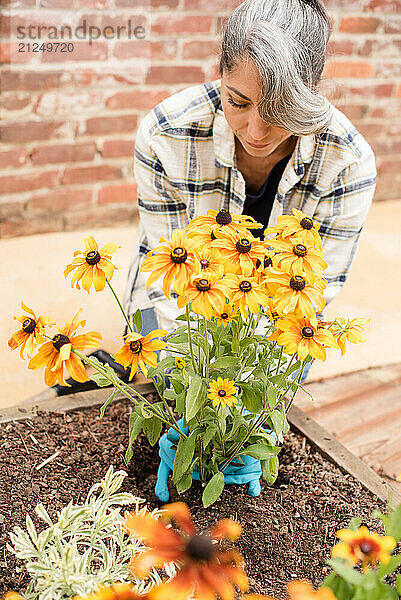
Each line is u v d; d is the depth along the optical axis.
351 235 1.65
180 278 1.07
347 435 1.89
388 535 1.00
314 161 1.55
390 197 3.55
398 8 3.13
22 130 2.66
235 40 1.24
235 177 1.58
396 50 3.22
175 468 1.31
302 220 1.19
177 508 1.00
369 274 2.76
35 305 2.36
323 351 1.08
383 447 1.85
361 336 1.18
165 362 1.30
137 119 2.87
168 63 2.83
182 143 1.56
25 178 2.74
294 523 1.42
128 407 1.73
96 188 2.91
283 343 1.08
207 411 1.32
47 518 1.11
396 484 1.71
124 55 2.73
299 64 1.21
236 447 1.36
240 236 1.15
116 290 2.52
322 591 0.91
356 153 1.55
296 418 1.72
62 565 1.02
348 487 1.52
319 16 1.29
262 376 1.24
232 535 1.04
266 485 1.53
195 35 2.82
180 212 1.69
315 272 1.13
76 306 2.39
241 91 1.26
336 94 1.52
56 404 1.69
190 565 0.92
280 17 1.23
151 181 1.63
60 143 2.75
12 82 2.57
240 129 1.36
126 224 3.04
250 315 1.26
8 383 2.02
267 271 1.11
